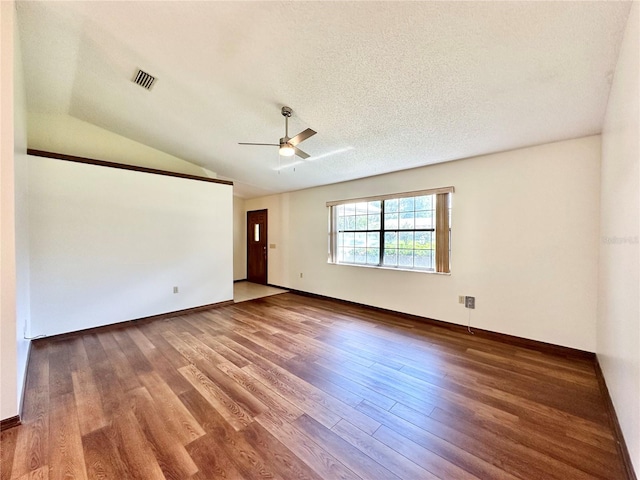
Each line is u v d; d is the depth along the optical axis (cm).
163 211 437
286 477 146
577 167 292
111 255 387
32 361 281
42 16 214
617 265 192
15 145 200
